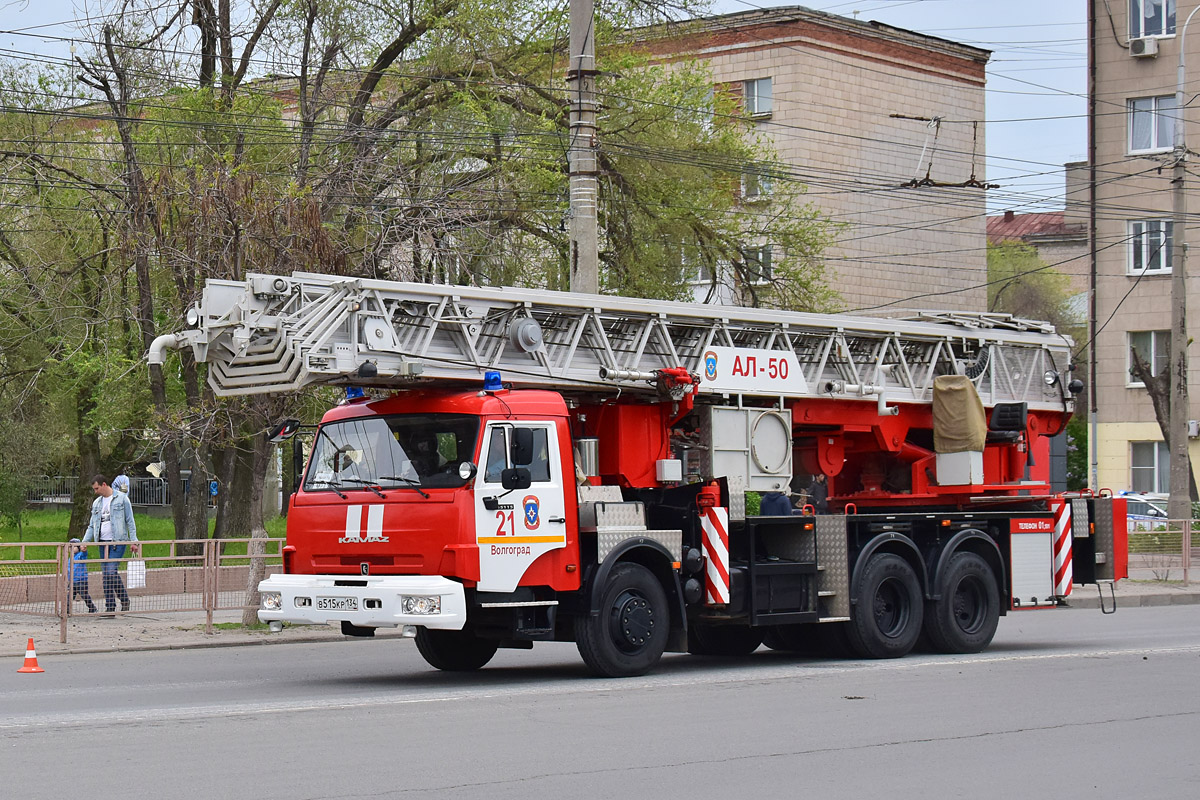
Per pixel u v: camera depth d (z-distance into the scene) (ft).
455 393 41.09
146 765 26.96
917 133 134.82
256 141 80.07
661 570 44.09
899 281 133.39
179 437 67.67
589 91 59.67
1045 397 60.29
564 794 24.72
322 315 39.88
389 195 73.15
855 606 47.91
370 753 28.45
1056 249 222.48
